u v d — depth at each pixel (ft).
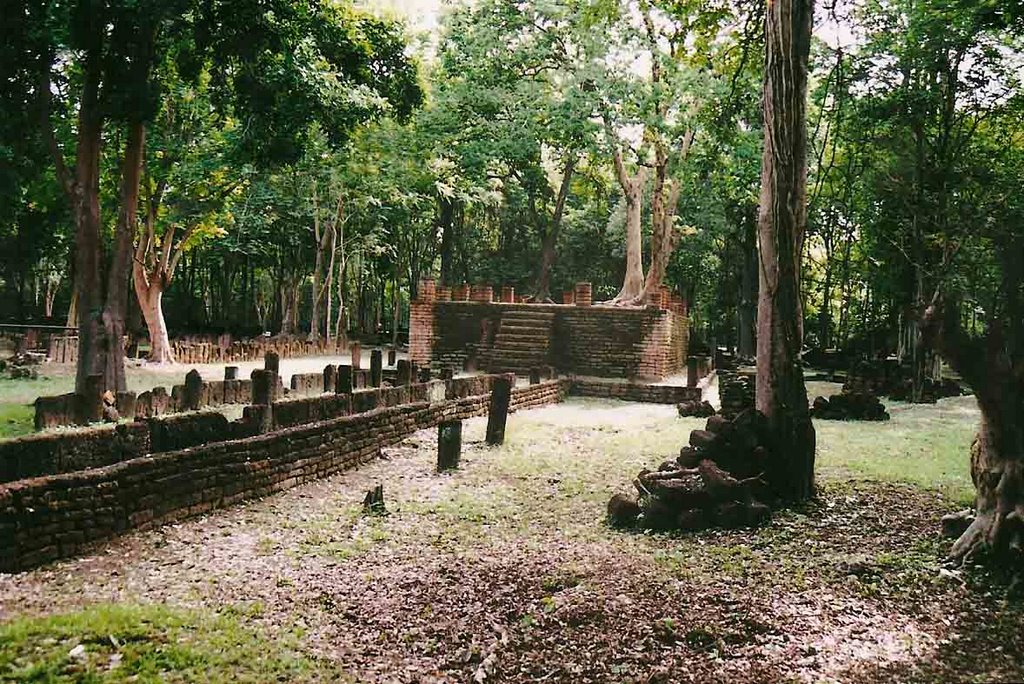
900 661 15.84
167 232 80.74
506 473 34.68
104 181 75.31
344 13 52.65
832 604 18.78
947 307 21.08
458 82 99.71
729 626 17.53
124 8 38.86
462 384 52.54
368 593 20.06
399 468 35.96
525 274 146.92
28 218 93.09
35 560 20.66
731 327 136.26
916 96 65.31
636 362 82.07
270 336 132.46
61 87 54.03
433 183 110.83
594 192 140.87
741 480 27.02
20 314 130.41
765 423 28.89
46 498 21.06
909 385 72.79
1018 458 20.56
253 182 102.94
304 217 124.06
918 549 22.84
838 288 137.08
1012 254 22.56
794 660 15.93
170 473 25.39
